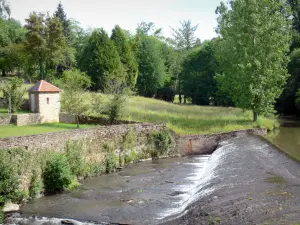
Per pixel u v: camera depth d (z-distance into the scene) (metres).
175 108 54.75
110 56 63.53
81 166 26.95
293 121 58.00
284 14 47.28
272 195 16.75
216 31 56.34
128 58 71.06
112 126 31.72
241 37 45.81
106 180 27.00
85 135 28.70
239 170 22.97
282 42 44.97
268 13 45.69
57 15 86.00
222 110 56.06
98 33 67.12
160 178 27.28
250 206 15.75
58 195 23.31
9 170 21.12
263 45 45.03
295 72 63.16
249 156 26.56
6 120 36.41
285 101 65.62
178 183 25.70
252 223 14.02
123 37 72.31
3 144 21.98
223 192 18.80
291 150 31.45
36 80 64.50
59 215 19.58
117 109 39.34
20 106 43.00
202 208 17.28
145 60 80.19
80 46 93.19
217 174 23.30
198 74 80.25
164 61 90.88
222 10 49.81
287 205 15.15
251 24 45.03
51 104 39.62
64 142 26.50
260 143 31.94
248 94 45.22
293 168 21.84
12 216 19.30
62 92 40.66
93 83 61.22
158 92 88.69
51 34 59.22
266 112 46.22
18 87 46.75
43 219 18.88
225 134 38.66
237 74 45.69
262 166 22.94
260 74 45.00
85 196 22.97
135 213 19.53
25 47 57.84
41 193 23.25
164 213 19.38
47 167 24.03
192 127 41.03
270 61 45.09
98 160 29.52
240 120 46.34
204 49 82.12
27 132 31.80
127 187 24.91
